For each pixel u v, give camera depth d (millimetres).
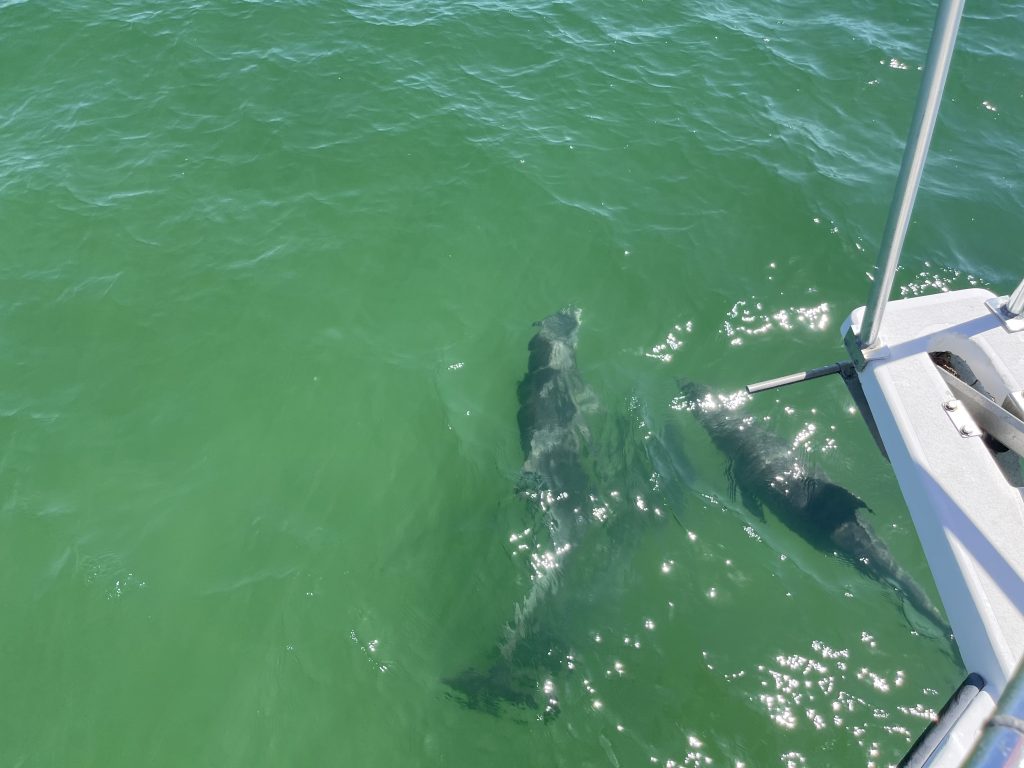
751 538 9375
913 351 5168
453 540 9570
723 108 15562
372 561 9375
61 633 8625
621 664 8312
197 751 7809
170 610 8844
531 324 12133
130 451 10422
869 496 9711
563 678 8250
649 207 13727
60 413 10797
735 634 8484
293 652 8539
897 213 4309
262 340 11789
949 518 4375
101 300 12227
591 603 8859
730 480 10016
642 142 14875
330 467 10344
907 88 15875
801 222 13305
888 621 8531
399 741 7871
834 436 10422
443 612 8898
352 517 9820
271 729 7965
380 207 13766
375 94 15898
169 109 15555
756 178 14094
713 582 8961
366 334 11945
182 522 9688
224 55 16750
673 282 12570
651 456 10344
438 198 13914
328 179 14227
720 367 11453
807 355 11516
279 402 11039
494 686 8242
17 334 11742
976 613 4043
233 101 15703
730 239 13148
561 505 9852
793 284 12461
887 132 15023
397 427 10820
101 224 13352
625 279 12656
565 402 11039
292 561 9344
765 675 8125
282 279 12609
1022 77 15922
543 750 7742
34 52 16719
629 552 9289
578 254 13023
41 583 9023
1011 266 12461
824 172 14148
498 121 15336
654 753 7629
